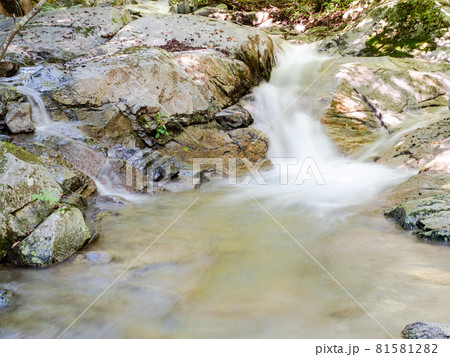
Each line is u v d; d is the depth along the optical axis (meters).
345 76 8.27
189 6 13.47
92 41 7.48
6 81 5.62
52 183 3.84
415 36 9.21
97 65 6.12
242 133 6.87
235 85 7.59
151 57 6.43
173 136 6.30
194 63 7.04
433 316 2.46
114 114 5.78
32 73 5.86
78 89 5.64
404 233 3.75
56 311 2.78
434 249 3.37
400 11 9.60
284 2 13.29
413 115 7.59
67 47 7.12
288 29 12.28
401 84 7.93
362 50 9.81
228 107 7.35
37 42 7.09
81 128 5.52
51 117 5.52
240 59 7.93
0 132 4.95
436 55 8.79
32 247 3.34
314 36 11.26
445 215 3.65
